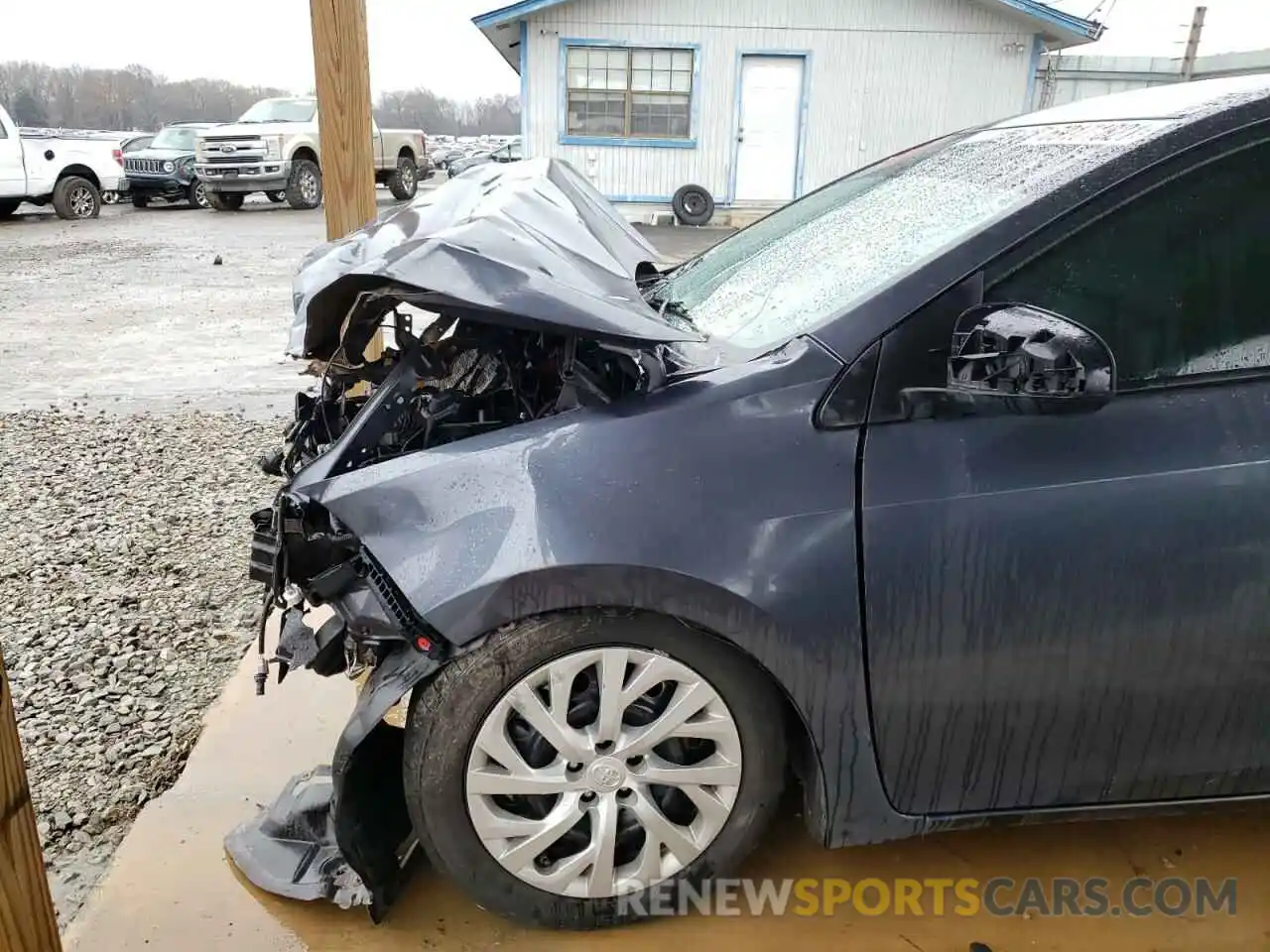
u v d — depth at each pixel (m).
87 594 3.87
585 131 16.48
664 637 1.95
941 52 16.08
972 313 1.85
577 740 1.99
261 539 2.09
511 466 1.94
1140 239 1.97
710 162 16.67
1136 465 1.90
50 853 2.48
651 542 1.86
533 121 16.34
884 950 2.09
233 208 20.59
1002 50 16.06
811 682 1.94
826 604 1.90
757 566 1.88
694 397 1.96
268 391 7.10
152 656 3.40
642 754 2.02
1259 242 1.99
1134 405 1.92
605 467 1.91
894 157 3.04
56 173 17.94
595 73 16.17
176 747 2.90
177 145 21.58
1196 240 1.97
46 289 11.14
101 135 21.80
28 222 17.97
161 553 4.27
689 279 2.91
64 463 5.46
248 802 2.53
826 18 15.91
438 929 2.13
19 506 4.82
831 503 1.90
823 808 2.04
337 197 4.03
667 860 2.09
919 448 1.91
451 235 2.19
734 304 2.48
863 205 2.64
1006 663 1.95
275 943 2.10
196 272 12.45
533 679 1.95
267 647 3.35
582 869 2.05
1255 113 2.02
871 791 2.03
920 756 2.01
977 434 1.91
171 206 21.77
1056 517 1.89
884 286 1.99
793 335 2.06
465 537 1.90
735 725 2.02
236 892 2.23
